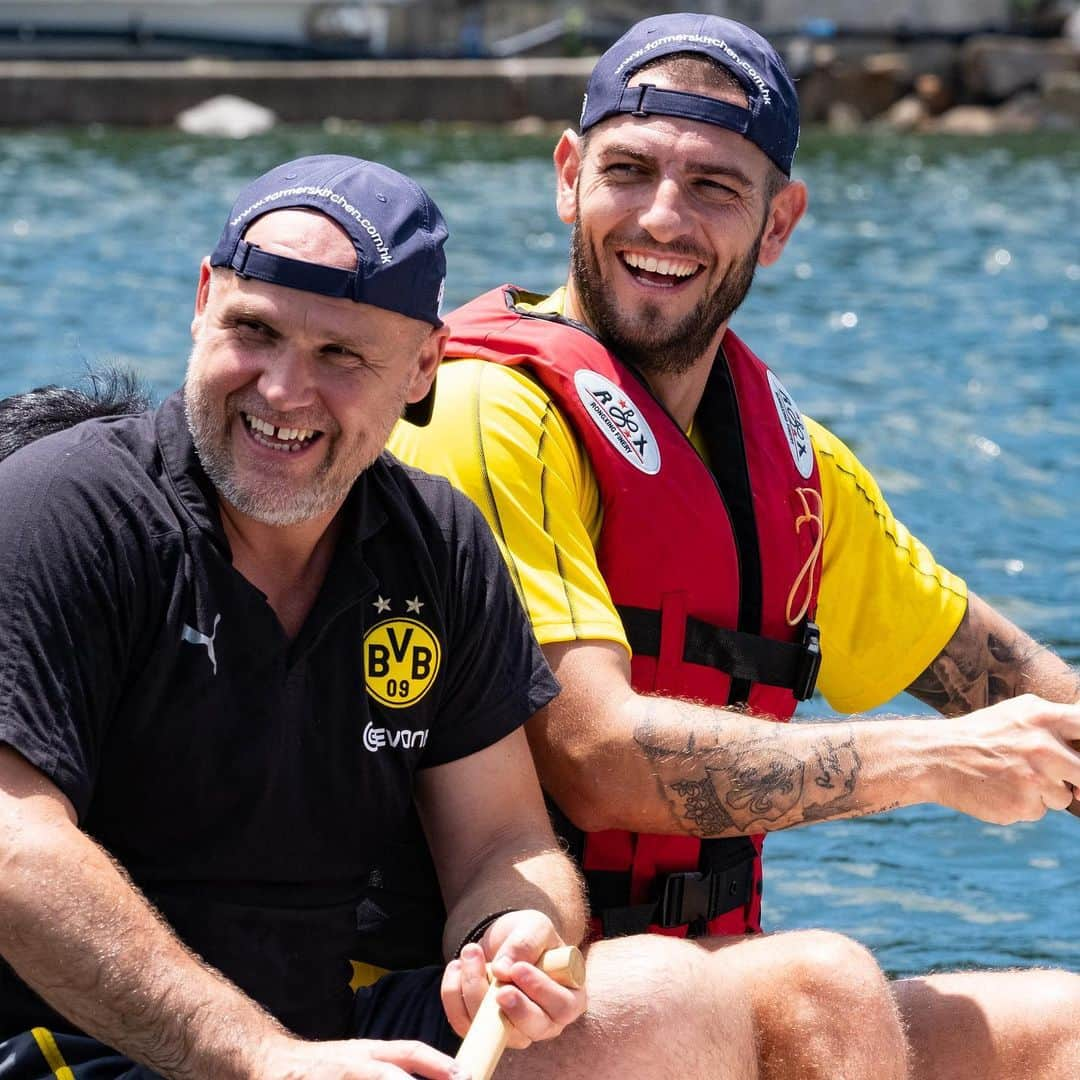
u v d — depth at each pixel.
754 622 4.27
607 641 3.89
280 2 34.31
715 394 4.40
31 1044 3.10
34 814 2.97
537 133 30.45
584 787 3.87
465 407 4.02
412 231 3.24
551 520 3.96
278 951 3.30
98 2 33.44
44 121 29.42
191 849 3.22
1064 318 14.91
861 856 5.88
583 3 36.41
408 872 3.78
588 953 3.39
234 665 3.19
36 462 3.16
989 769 3.81
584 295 4.36
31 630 3.03
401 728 3.38
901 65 33.59
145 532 3.15
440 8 36.19
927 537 8.88
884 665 4.69
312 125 30.64
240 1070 2.96
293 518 3.21
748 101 4.20
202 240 17.22
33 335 12.50
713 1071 3.28
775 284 16.28
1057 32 35.69
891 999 3.51
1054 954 5.18
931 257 18.05
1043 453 10.53
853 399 11.79
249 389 3.17
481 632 3.50
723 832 3.88
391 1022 3.47
